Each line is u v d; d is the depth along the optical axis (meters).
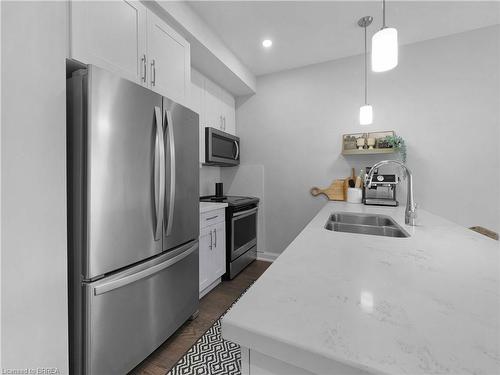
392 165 2.55
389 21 2.11
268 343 0.41
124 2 1.38
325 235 1.08
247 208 2.89
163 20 1.74
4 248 0.82
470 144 2.28
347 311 0.47
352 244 0.93
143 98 1.30
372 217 1.88
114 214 1.15
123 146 1.19
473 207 2.27
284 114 3.08
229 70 2.57
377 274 0.65
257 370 0.45
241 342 0.43
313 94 2.92
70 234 1.09
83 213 1.06
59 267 0.98
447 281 0.60
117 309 1.18
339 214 1.93
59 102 0.98
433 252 0.83
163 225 1.46
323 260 0.76
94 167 1.06
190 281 1.76
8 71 0.83
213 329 1.74
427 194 2.42
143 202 1.30
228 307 2.04
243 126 3.31
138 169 1.27
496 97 2.19
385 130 2.57
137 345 1.29
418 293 0.54
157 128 1.36
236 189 3.35
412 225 1.33
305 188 2.98
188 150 1.70
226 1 1.85
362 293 0.54
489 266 0.70
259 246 3.23
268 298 0.52
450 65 2.32
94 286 1.07
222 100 3.01
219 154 2.77
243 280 2.58
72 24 1.12
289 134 3.06
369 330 0.41
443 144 2.36
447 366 0.33
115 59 1.33
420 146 2.44
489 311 0.46
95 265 1.07
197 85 2.54
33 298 0.89
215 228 2.33
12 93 0.84
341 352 0.36
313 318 0.45
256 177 3.24
